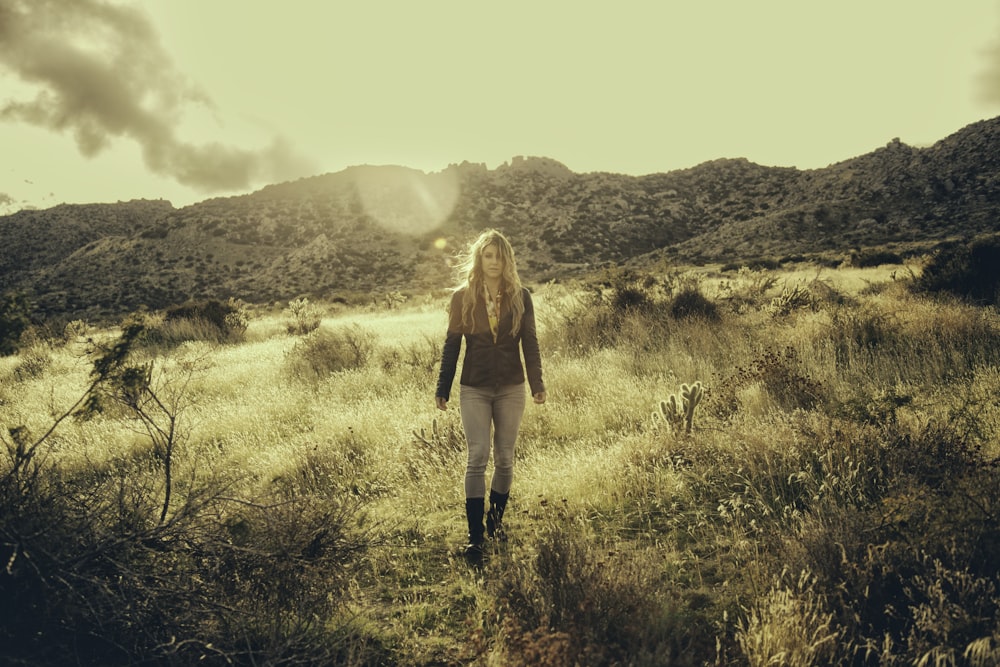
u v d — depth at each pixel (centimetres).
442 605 285
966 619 203
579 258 9512
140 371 286
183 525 254
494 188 12269
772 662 203
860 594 235
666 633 233
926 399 471
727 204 11019
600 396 614
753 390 548
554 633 211
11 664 204
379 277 8644
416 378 830
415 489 438
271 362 1049
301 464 497
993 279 980
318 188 12194
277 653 213
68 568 219
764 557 276
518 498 411
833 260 3259
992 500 258
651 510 370
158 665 221
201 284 8381
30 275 9306
